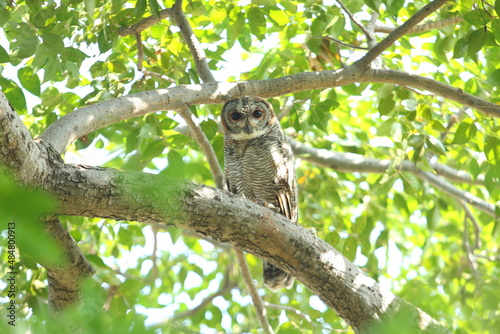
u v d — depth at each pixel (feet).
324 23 36.11
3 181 6.46
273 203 36.91
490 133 34.50
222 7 35.88
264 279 37.63
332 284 24.21
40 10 29.71
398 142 37.42
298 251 23.90
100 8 33.14
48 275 23.58
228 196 22.95
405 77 31.76
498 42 29.99
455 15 34.40
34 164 19.25
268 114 36.91
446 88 31.40
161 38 36.83
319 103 39.42
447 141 46.73
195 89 28.07
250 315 50.93
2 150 18.13
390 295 24.72
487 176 34.60
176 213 21.56
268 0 33.68
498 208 39.55
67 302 24.89
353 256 36.86
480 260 56.85
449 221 64.23
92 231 46.19
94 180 20.26
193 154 49.06
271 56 40.81
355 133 52.95
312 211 49.16
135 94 26.40
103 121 24.79
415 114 35.19
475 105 31.07
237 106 36.35
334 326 38.78
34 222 6.32
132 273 51.37
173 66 36.32
